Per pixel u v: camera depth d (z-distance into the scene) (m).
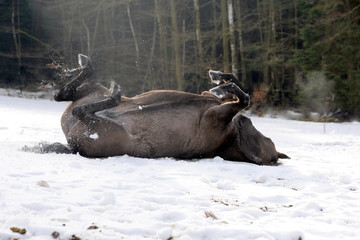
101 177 5.86
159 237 3.87
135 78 35.16
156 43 39.16
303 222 4.61
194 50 37.28
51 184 5.21
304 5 31.11
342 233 4.31
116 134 7.39
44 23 39.44
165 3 35.62
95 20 38.78
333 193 6.18
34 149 7.44
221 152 8.45
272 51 32.12
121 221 4.18
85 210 4.34
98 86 8.05
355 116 28.62
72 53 36.62
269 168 7.63
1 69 38.41
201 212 4.64
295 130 18.91
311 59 29.81
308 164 8.84
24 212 4.11
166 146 7.86
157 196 5.08
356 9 29.23
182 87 31.14
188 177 6.38
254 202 5.38
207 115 7.89
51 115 18.03
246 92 8.06
